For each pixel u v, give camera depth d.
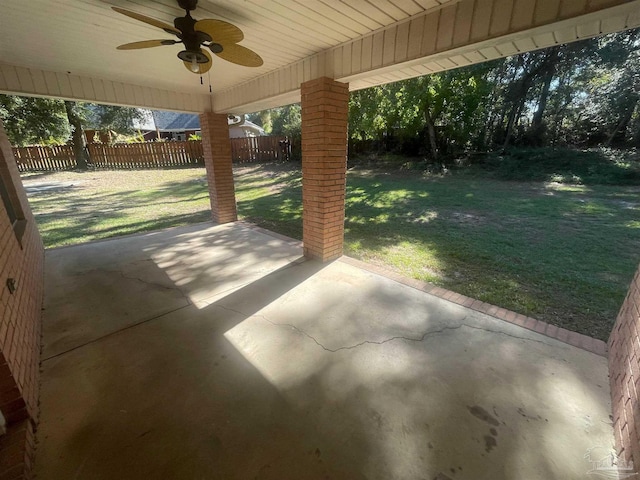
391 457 1.40
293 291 3.01
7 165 3.34
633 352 1.52
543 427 1.53
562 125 11.68
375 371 1.94
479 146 11.84
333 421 1.59
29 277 2.58
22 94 3.63
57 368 2.00
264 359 2.07
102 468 1.36
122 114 15.30
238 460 1.40
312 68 3.23
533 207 6.07
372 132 10.95
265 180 11.01
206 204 7.64
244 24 2.45
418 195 7.59
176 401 1.73
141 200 8.27
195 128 22.45
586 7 1.64
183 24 1.98
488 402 1.69
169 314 2.64
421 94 10.01
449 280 3.33
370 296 2.90
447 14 2.15
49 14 2.21
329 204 3.54
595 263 3.57
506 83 12.08
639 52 9.97
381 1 2.08
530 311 2.68
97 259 3.91
